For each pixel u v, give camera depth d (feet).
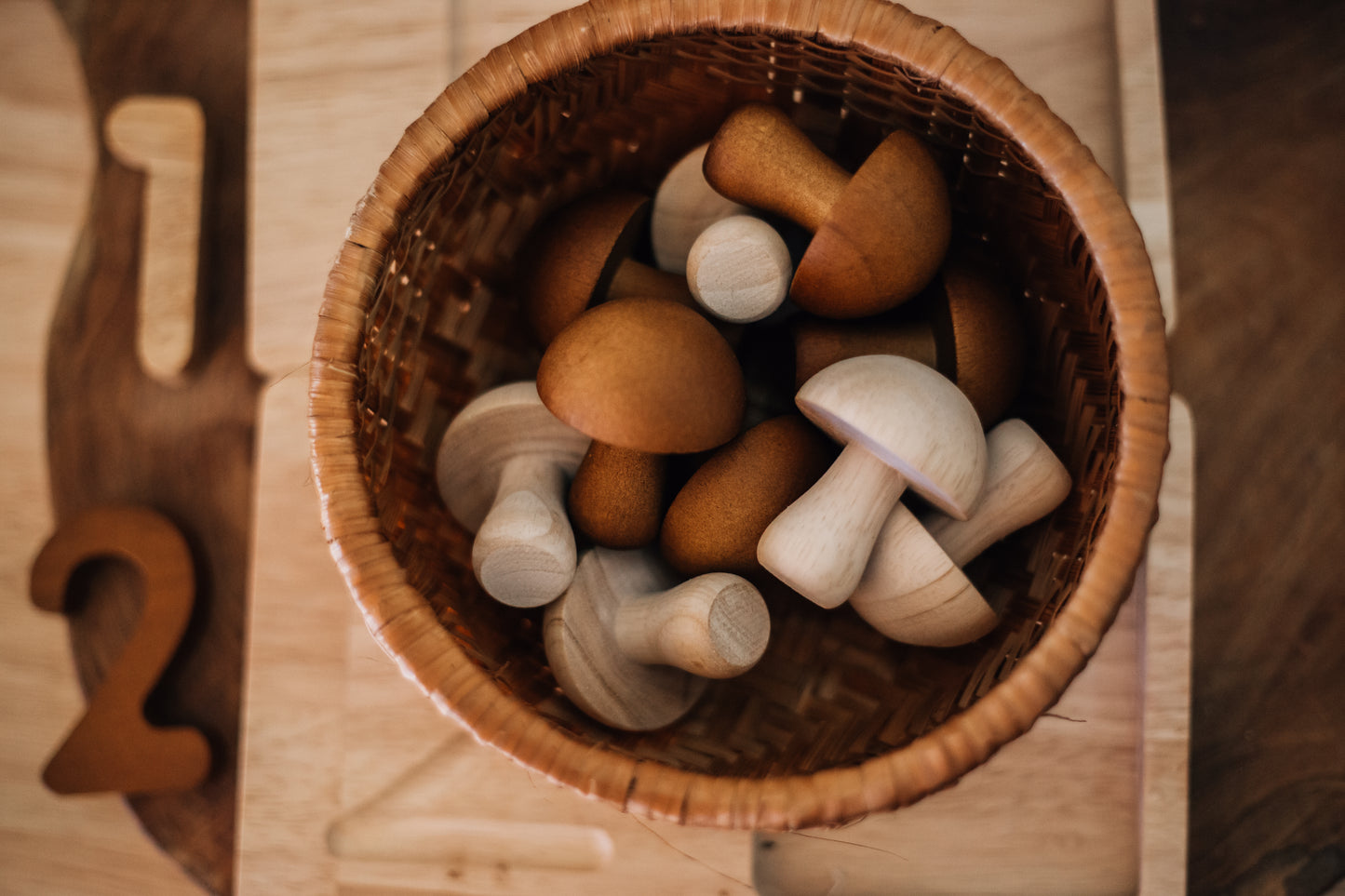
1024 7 1.10
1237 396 1.28
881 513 0.94
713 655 0.94
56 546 1.27
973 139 0.97
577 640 0.98
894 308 1.02
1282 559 1.26
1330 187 1.29
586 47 0.93
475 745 1.11
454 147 0.93
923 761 0.84
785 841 1.09
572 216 1.02
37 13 1.36
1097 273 0.88
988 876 1.07
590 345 0.93
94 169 1.35
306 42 1.15
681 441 0.92
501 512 0.98
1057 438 1.01
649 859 1.09
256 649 1.14
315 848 1.11
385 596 0.88
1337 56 1.30
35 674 1.31
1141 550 0.85
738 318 1.01
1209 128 1.30
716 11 0.92
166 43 1.36
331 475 0.89
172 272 1.28
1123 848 1.07
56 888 1.29
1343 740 1.23
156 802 1.28
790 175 0.98
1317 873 1.21
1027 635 0.92
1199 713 1.25
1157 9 1.32
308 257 1.15
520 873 1.10
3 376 1.34
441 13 1.14
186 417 1.33
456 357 1.05
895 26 0.90
